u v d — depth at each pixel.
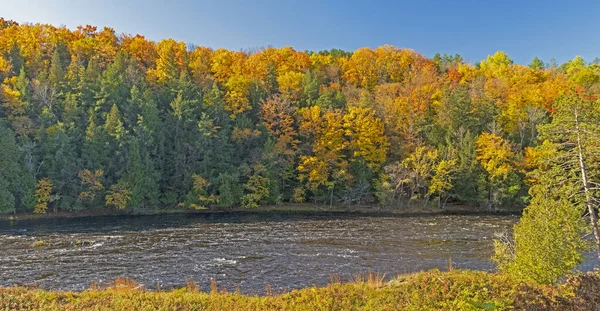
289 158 65.25
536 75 91.50
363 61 103.56
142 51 94.69
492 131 62.66
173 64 81.88
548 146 22.59
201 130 61.44
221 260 28.70
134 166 56.88
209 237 38.16
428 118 72.19
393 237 38.00
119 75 68.12
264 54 107.69
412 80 87.75
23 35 82.19
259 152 64.44
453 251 31.62
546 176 21.86
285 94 75.44
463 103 69.25
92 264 27.36
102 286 22.00
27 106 57.50
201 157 63.28
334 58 113.00
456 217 53.50
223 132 64.50
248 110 74.44
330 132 64.75
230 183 61.19
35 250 31.75
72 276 24.36
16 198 52.09
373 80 99.12
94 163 56.09
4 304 14.12
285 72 91.88
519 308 12.52
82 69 67.94
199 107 68.00
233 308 14.05
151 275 24.77
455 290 14.27
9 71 66.69
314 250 32.09
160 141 61.38
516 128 67.69
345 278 24.20
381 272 25.55
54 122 57.91
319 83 88.19
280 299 15.31
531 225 16.17
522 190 60.56
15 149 51.41
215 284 22.88
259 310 13.81
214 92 69.75
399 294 14.70
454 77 94.38
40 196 52.38
